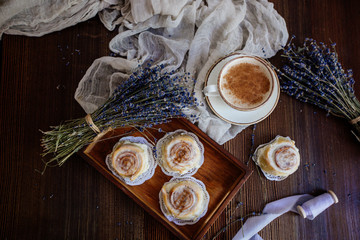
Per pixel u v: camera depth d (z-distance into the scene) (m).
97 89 0.67
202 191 0.64
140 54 0.68
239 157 0.67
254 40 0.69
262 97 0.64
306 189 0.68
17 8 0.64
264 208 0.66
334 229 0.68
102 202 0.65
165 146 0.65
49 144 0.62
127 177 0.63
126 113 0.58
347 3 0.73
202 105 0.66
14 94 0.66
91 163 0.62
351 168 0.69
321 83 0.66
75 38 0.68
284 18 0.71
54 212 0.65
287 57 0.70
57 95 0.67
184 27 0.70
